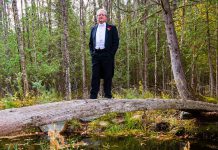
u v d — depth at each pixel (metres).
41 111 4.46
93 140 8.62
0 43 26.22
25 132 9.27
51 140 3.47
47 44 29.72
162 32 25.84
